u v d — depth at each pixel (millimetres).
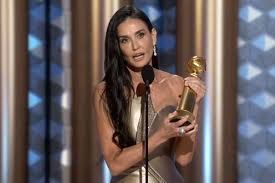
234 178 10555
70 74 10797
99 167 10203
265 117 10828
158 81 6398
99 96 6363
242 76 10836
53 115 10859
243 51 10820
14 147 10320
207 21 10289
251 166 10789
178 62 10266
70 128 10820
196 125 5871
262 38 10828
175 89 6402
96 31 10219
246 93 10820
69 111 10828
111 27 6242
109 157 6211
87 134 10281
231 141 10438
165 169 6223
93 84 10219
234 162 10555
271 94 10828
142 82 6336
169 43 10742
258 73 10820
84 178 10297
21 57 10375
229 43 10391
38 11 10844
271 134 10797
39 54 10836
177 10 10359
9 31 10328
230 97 10414
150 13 10773
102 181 10188
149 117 6199
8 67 10320
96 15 10219
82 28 10289
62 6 10828
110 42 6262
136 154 6023
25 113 10438
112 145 6234
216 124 10266
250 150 10805
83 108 10297
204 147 10211
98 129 6352
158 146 6211
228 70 10383
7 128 10312
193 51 10258
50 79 10852
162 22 10789
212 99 10266
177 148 6484
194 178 10180
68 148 10828
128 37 6160
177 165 6711
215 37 10312
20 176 10367
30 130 10805
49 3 10844
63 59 10836
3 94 10305
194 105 5953
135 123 6211
